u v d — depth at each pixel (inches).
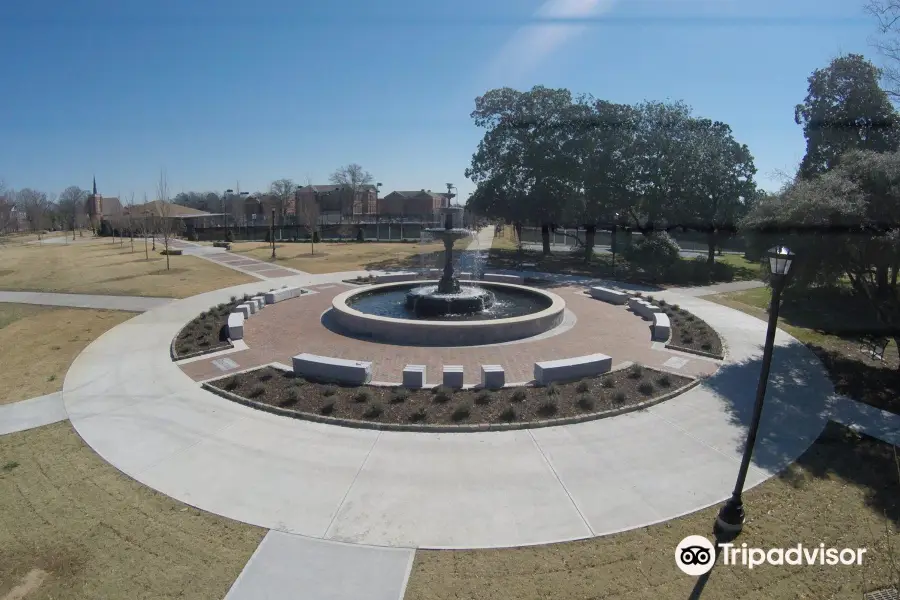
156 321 686.5
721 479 294.8
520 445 332.5
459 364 483.5
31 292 920.9
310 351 528.4
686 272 1158.3
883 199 433.7
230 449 327.9
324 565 226.2
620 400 395.9
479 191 1439.5
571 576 219.6
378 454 321.1
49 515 260.5
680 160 1239.5
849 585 214.1
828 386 444.8
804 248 467.8
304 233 2839.6
